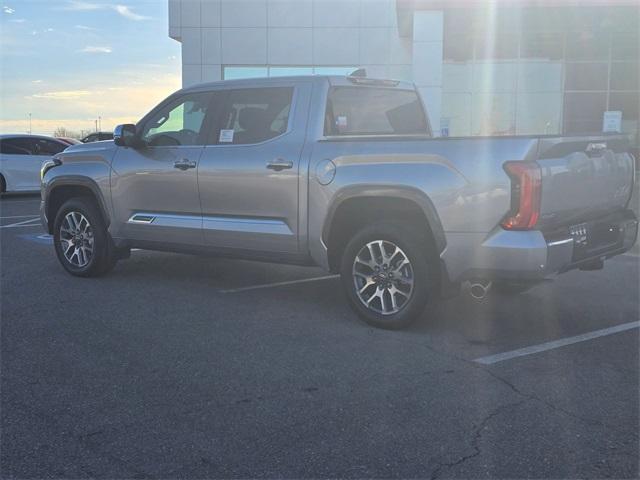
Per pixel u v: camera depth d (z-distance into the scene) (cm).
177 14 2055
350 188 527
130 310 599
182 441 349
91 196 729
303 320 569
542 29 1902
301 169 556
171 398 404
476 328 547
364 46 2050
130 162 670
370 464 325
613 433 355
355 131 612
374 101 638
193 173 620
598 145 525
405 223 527
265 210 582
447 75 2036
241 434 356
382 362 465
